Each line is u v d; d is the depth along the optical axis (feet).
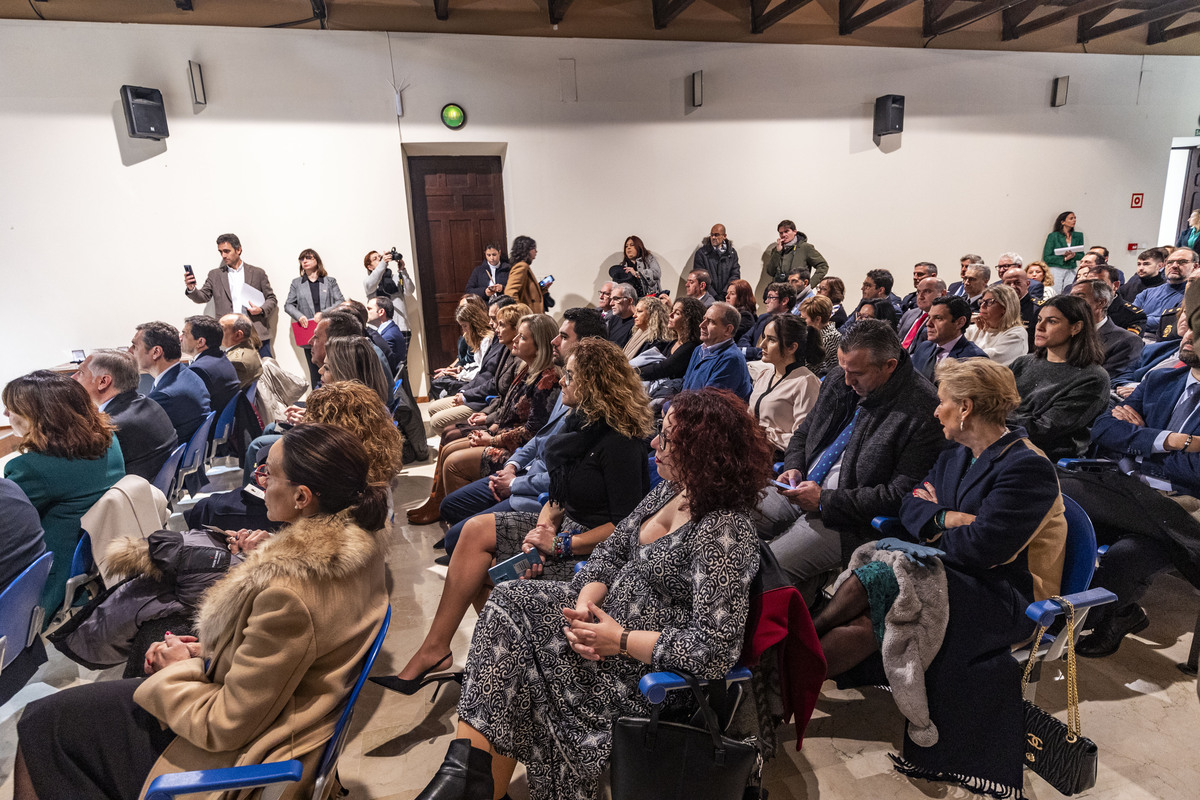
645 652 4.49
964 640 5.40
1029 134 25.79
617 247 23.06
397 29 20.08
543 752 4.84
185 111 19.03
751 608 4.61
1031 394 8.81
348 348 9.78
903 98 23.66
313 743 4.14
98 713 4.32
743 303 16.65
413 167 21.74
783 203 24.12
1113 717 6.41
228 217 19.85
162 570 5.74
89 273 19.16
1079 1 23.40
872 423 6.87
